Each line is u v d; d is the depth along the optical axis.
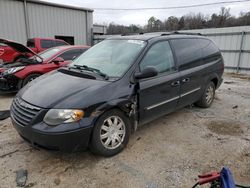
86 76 3.30
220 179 1.84
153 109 3.63
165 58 3.88
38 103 2.78
